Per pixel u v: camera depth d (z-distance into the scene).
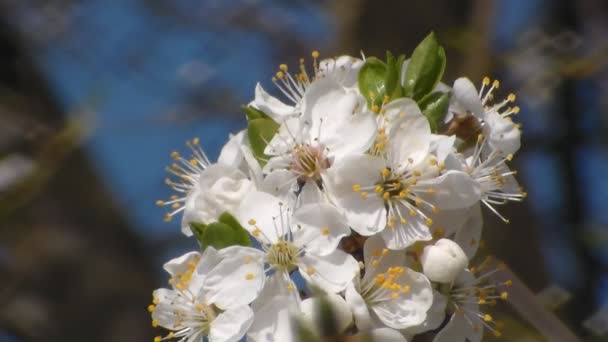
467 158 0.43
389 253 0.42
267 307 0.41
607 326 0.54
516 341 0.52
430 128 0.43
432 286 0.42
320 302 0.40
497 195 0.43
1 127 0.70
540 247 0.68
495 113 0.44
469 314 0.42
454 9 0.70
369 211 0.42
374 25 0.70
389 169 0.42
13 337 0.71
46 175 0.66
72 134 0.66
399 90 0.43
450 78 0.65
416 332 0.42
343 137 0.42
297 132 0.42
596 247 0.64
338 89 0.43
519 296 0.48
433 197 0.42
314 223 0.42
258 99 0.43
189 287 0.42
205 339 0.44
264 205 0.42
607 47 0.65
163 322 0.43
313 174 0.42
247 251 0.42
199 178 0.43
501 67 0.68
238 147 0.43
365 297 0.42
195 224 0.42
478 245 0.43
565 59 0.68
